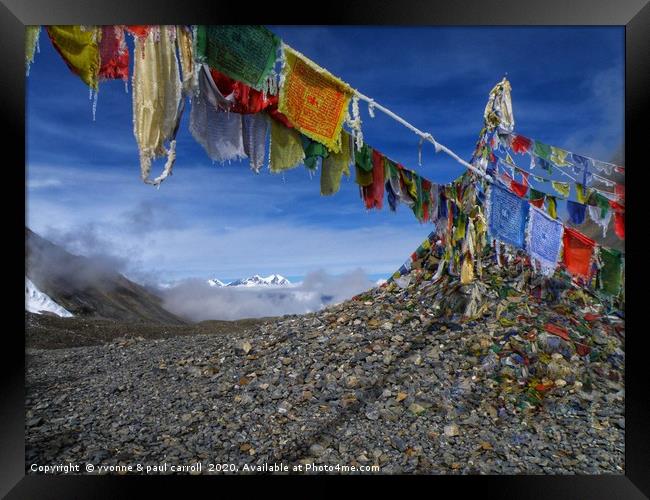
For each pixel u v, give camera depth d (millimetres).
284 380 5383
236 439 4328
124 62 2547
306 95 3084
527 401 4797
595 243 4973
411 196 4281
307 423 4547
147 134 2570
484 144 5648
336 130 3227
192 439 4344
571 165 5523
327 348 6043
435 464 3967
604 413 4605
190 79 2654
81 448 4168
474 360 5453
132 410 4906
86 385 5633
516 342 5609
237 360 6102
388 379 5215
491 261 7066
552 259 4957
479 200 5207
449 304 6590
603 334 5746
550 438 4297
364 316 6805
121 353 6863
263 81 2887
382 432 4383
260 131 3051
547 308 6281
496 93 5691
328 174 3391
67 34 2455
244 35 2797
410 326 6355
